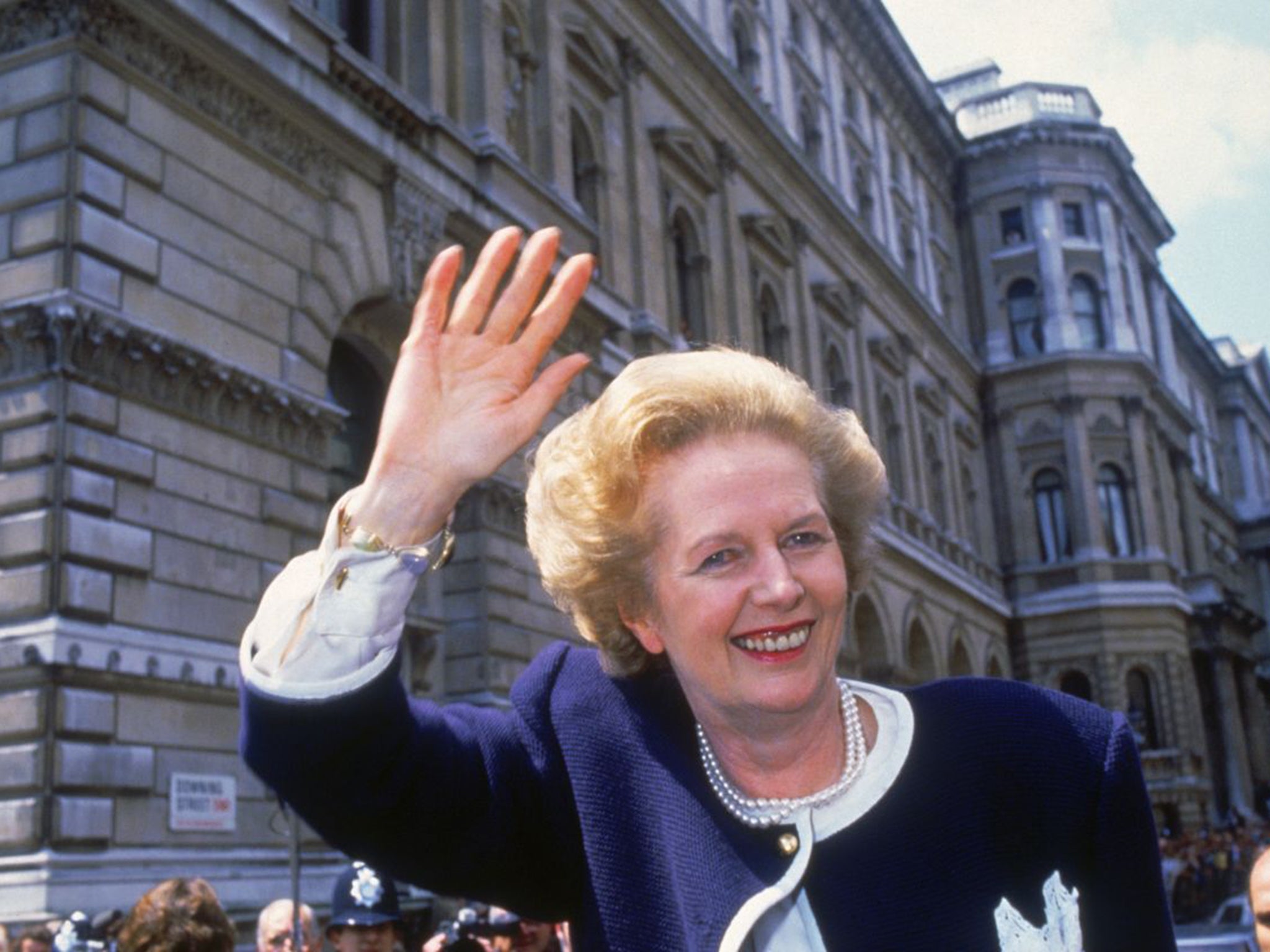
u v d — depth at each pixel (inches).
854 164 1409.9
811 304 1190.3
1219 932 382.9
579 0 847.1
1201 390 2425.0
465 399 72.0
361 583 69.2
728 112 1076.5
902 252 1510.8
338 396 590.9
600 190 837.8
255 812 443.8
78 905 367.2
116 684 399.9
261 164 502.9
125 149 438.6
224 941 187.6
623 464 77.5
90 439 404.8
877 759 77.4
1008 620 1574.8
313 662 68.4
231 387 458.9
